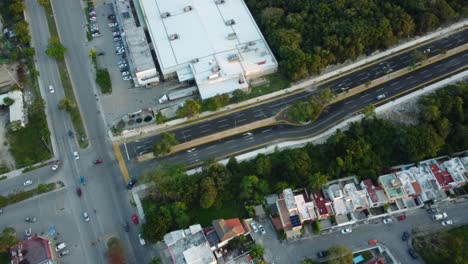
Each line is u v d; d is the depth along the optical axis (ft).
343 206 508.12
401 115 609.42
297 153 545.03
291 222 493.77
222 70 643.45
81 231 516.73
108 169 568.41
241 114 619.67
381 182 520.42
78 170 568.41
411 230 507.30
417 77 650.84
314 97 617.21
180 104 631.15
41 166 572.92
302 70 630.33
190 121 613.11
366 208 513.86
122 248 501.97
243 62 655.35
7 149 590.96
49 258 477.36
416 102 620.08
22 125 610.24
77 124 613.52
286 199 504.02
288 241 499.10
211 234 485.97
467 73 650.43
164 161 572.92
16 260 474.90
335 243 498.28
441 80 644.69
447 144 570.05
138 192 544.21
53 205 538.47
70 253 500.74
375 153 561.02
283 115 615.57
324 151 563.48
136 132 603.67
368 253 492.13
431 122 581.94
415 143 540.93
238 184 539.70
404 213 520.83
